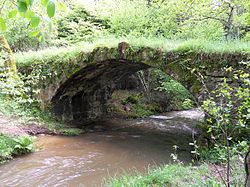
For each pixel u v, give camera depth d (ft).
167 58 22.85
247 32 30.48
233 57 19.45
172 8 31.24
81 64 28.50
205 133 19.77
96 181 17.12
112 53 26.27
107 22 39.09
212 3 29.86
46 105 31.12
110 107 42.50
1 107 27.22
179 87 42.80
